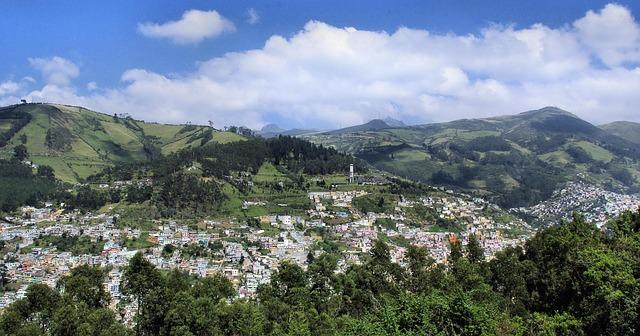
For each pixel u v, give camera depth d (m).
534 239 79.44
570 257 53.59
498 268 70.25
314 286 82.19
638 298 36.81
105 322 60.03
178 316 61.31
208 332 63.03
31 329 56.34
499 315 45.34
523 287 66.12
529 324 44.12
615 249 50.38
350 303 73.88
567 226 72.62
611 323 38.78
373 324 38.59
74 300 65.12
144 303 66.06
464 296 37.19
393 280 75.44
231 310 66.75
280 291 79.94
